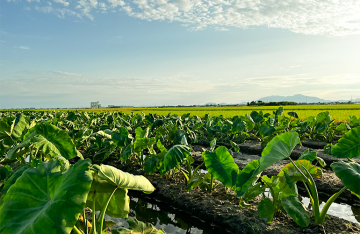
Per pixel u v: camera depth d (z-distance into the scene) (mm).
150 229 2875
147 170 5086
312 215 3691
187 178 5117
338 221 3496
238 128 9906
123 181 2164
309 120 10398
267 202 3352
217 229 3814
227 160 3783
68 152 3529
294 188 3062
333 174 5922
